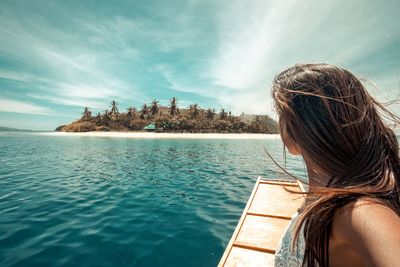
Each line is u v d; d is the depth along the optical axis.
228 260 3.51
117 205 8.52
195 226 6.69
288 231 1.06
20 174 14.42
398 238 0.53
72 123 121.94
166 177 13.66
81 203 8.76
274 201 5.86
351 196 0.67
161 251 5.34
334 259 0.70
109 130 104.25
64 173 14.80
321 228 0.70
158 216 7.45
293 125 0.89
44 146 36.88
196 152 28.47
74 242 5.72
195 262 4.93
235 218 7.32
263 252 3.70
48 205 8.51
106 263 4.88
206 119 109.00
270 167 16.88
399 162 0.81
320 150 0.82
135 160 21.17
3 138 62.22
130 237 6.00
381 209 0.61
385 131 0.84
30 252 5.27
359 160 0.78
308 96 0.87
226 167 17.20
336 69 0.92
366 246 0.56
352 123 0.80
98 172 15.15
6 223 6.84
